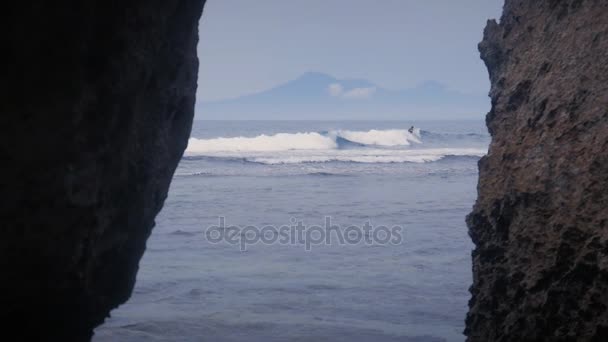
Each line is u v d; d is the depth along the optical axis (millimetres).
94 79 8516
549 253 8367
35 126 7875
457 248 19891
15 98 7602
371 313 13828
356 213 26188
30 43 7566
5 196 7914
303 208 27375
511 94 10859
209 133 92188
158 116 10859
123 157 9797
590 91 8570
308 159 48469
